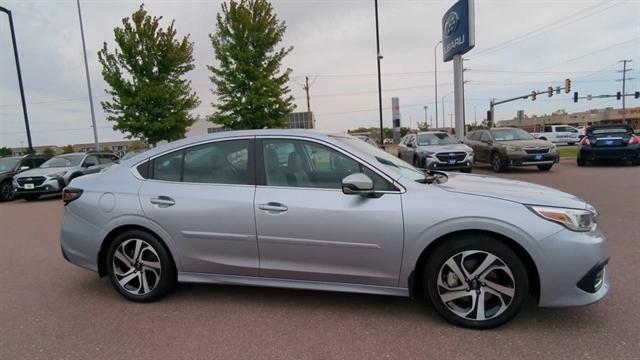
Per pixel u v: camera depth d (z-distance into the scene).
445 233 3.21
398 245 3.31
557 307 3.33
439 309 3.32
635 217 6.71
